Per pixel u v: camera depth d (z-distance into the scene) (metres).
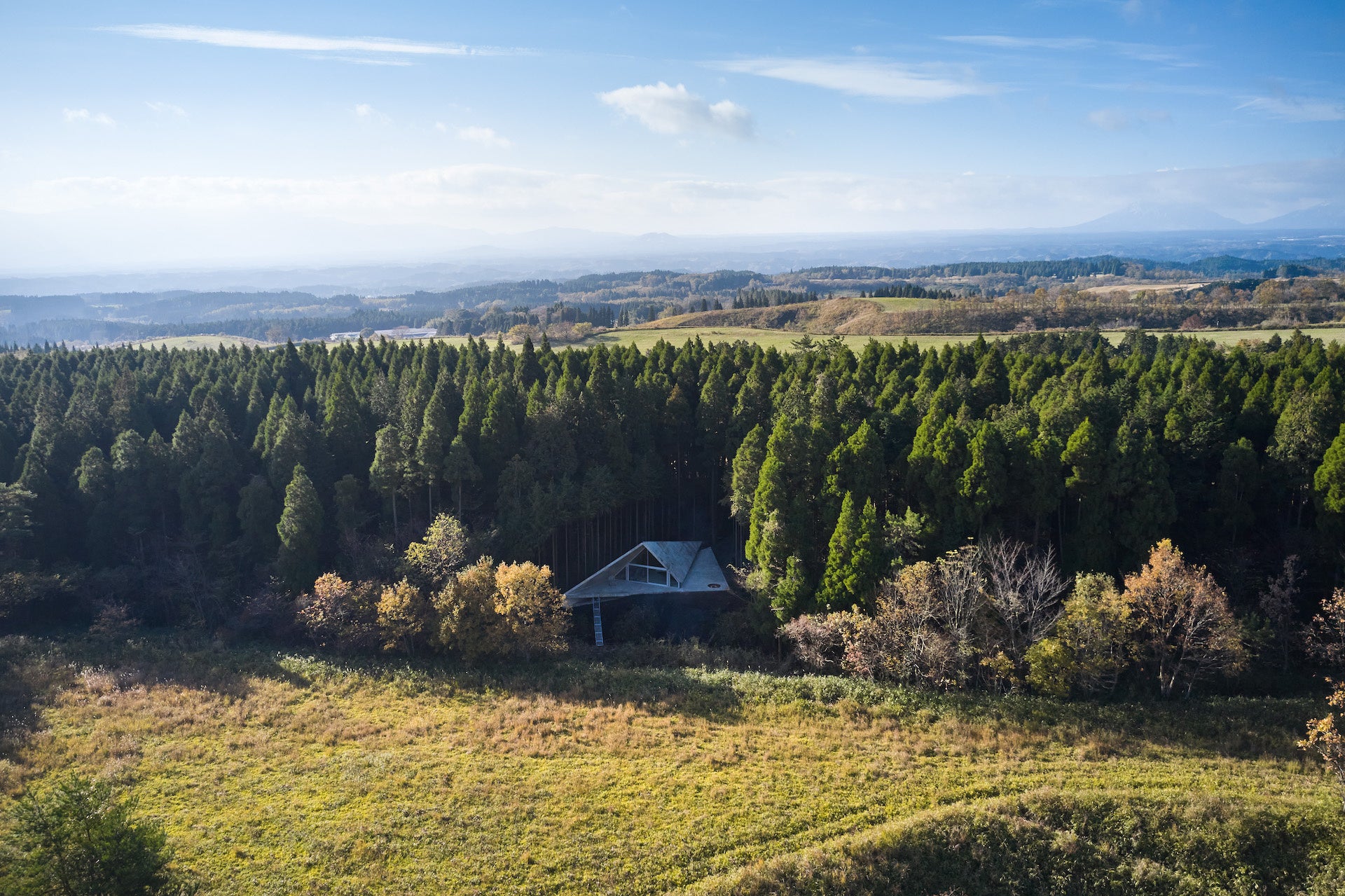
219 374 100.94
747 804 37.38
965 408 68.12
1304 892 32.03
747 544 63.22
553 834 35.34
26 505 69.88
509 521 69.88
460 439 71.31
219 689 51.94
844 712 47.22
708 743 44.00
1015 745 42.72
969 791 37.84
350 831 35.41
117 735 44.91
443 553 61.97
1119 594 50.16
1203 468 62.69
